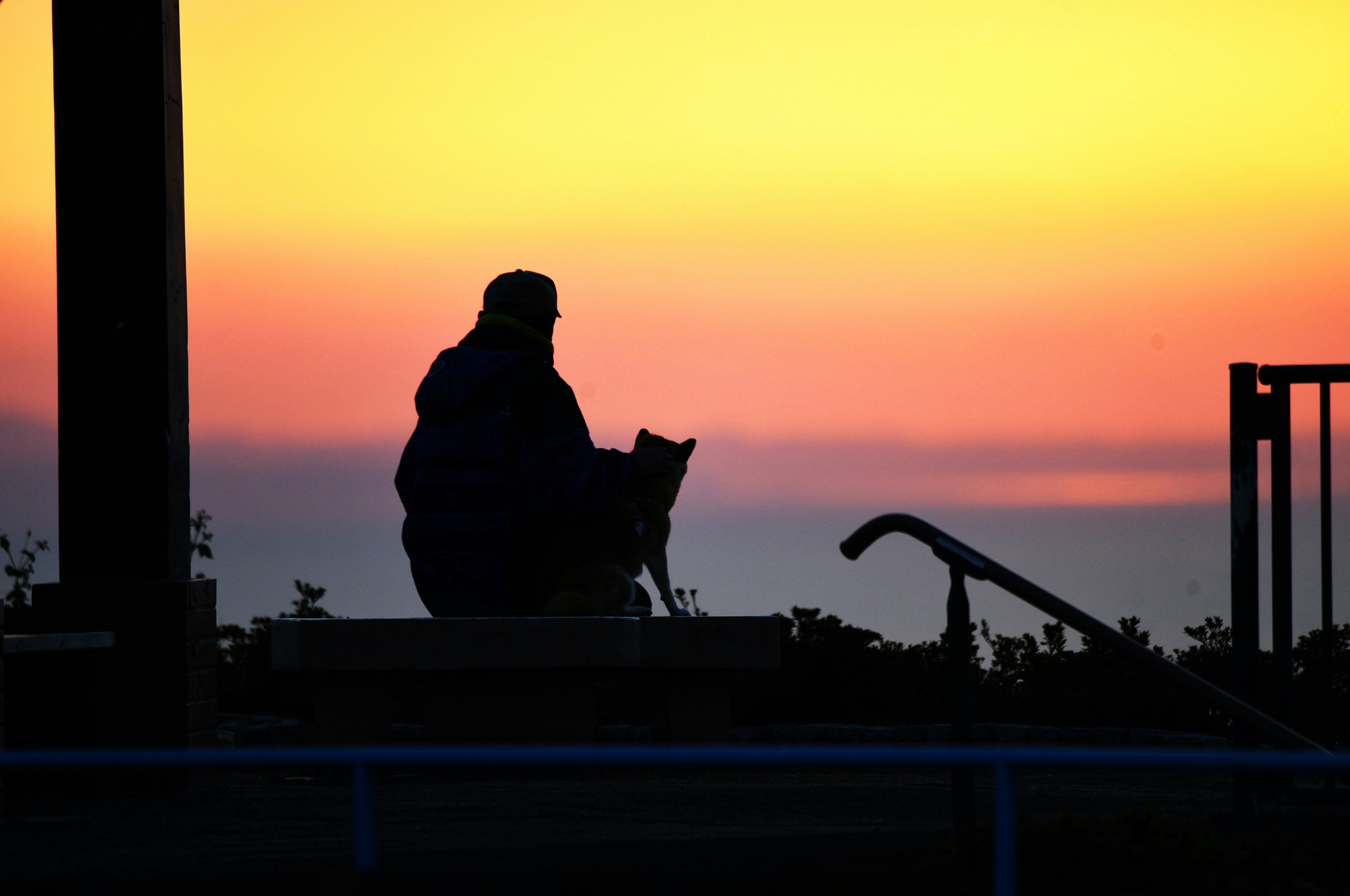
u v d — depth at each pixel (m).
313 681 38.09
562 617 37.19
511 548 38.91
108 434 32.34
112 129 32.78
